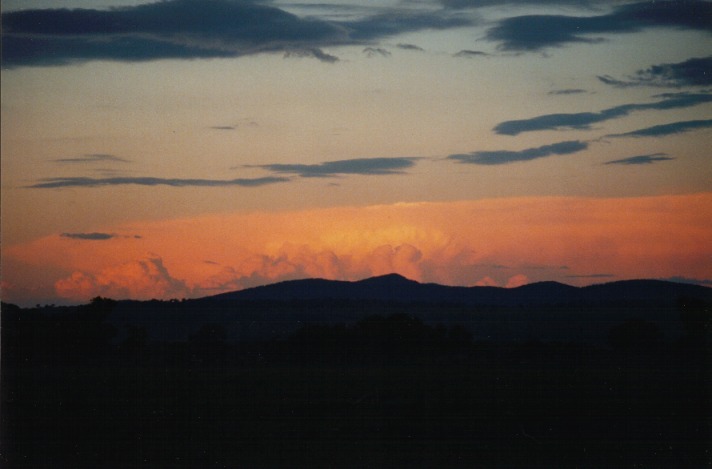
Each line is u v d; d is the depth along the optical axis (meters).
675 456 6.59
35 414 7.24
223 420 7.34
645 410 7.44
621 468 6.37
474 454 6.57
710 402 7.78
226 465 6.26
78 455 6.45
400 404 7.55
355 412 7.54
